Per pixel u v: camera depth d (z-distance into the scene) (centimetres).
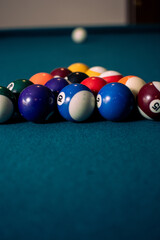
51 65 118
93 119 57
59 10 234
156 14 244
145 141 48
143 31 202
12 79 95
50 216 33
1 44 174
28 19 235
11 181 38
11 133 51
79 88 54
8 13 233
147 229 31
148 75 97
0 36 199
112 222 32
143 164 41
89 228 31
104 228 31
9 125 55
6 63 123
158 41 172
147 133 51
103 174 39
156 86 54
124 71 104
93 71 72
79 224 31
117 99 53
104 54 139
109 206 34
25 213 33
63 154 44
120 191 36
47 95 53
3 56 139
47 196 35
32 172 40
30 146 47
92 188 37
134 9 240
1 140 49
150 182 38
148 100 53
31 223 32
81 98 53
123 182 38
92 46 162
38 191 36
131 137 49
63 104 54
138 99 55
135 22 243
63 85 58
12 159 43
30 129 53
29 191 36
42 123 56
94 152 45
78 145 47
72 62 122
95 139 49
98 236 30
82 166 41
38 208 34
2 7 231
